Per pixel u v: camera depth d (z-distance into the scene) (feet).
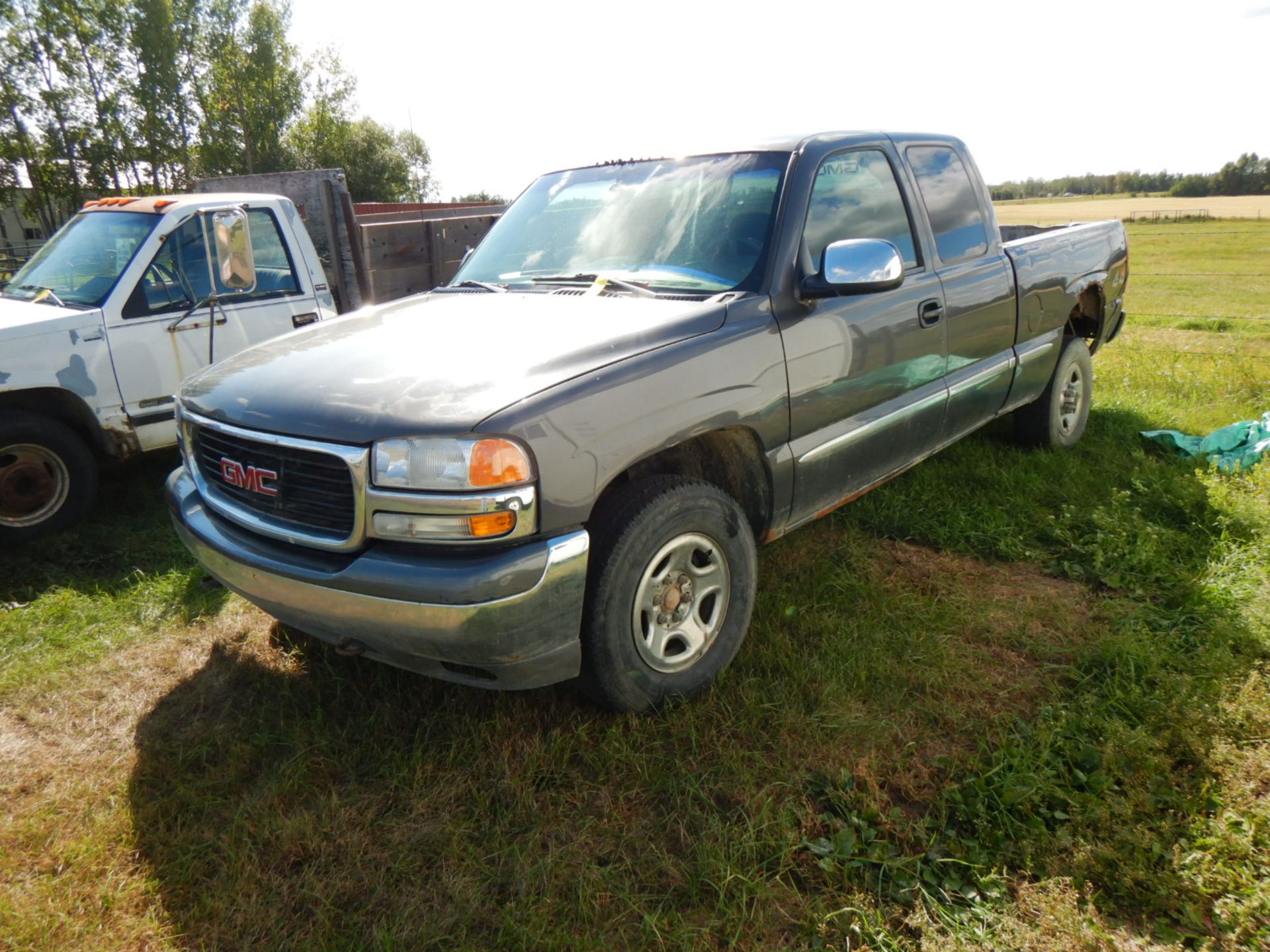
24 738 9.37
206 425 8.73
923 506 14.26
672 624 8.92
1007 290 14.01
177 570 13.32
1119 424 19.21
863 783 8.01
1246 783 7.75
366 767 8.51
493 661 7.41
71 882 7.22
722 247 10.19
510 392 7.52
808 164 10.59
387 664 8.18
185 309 16.15
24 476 14.43
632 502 8.25
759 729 8.82
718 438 9.61
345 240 22.13
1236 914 6.40
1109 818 7.33
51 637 11.35
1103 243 17.85
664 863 7.11
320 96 154.20
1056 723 8.65
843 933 6.45
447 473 7.11
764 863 7.09
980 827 7.27
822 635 10.51
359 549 7.56
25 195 119.55
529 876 7.02
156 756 8.89
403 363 8.39
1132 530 12.94
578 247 11.31
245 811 7.90
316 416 7.76
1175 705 8.66
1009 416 18.21
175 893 7.07
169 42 122.93
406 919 6.67
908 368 11.72
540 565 7.35
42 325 14.32
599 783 8.12
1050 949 6.23
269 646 10.97
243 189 24.30
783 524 10.41
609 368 8.06
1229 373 24.26
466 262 12.59
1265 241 153.99
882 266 9.50
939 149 13.43
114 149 121.08
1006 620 10.91
